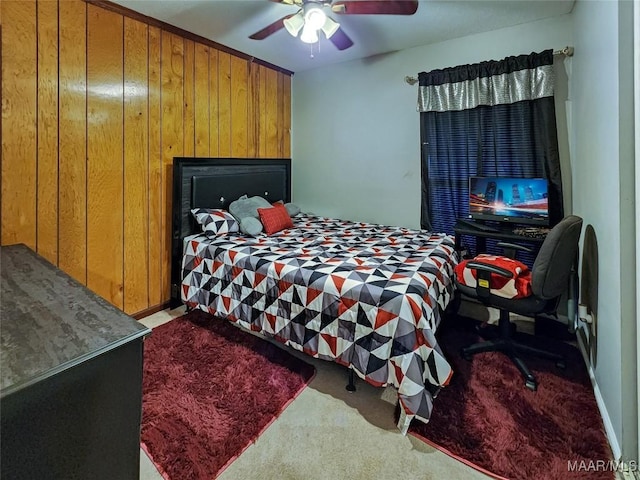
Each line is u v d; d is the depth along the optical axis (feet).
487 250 10.03
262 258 7.67
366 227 11.06
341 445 5.05
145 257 9.21
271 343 7.91
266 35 7.80
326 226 11.22
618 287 4.71
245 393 6.15
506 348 7.29
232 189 11.28
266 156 12.93
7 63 6.52
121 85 8.32
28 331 2.95
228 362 7.11
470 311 9.78
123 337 2.86
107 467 2.77
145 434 5.17
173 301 9.74
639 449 4.32
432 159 10.65
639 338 4.32
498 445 4.99
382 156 11.98
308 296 6.63
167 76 9.34
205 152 10.60
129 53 8.42
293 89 13.93
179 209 9.60
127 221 8.73
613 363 4.98
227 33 9.78
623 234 4.57
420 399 5.25
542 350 7.20
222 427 5.35
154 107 9.10
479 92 9.62
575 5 8.04
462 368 6.90
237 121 11.63
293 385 6.40
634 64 4.33
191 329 8.51
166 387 6.27
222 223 9.70
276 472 4.59
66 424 2.52
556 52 8.62
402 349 5.45
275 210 10.58
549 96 8.70
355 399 6.07
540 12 8.54
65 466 2.53
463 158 10.16
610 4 5.12
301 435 5.24
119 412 2.82
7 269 4.75
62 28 7.21
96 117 7.92
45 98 7.07
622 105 4.58
